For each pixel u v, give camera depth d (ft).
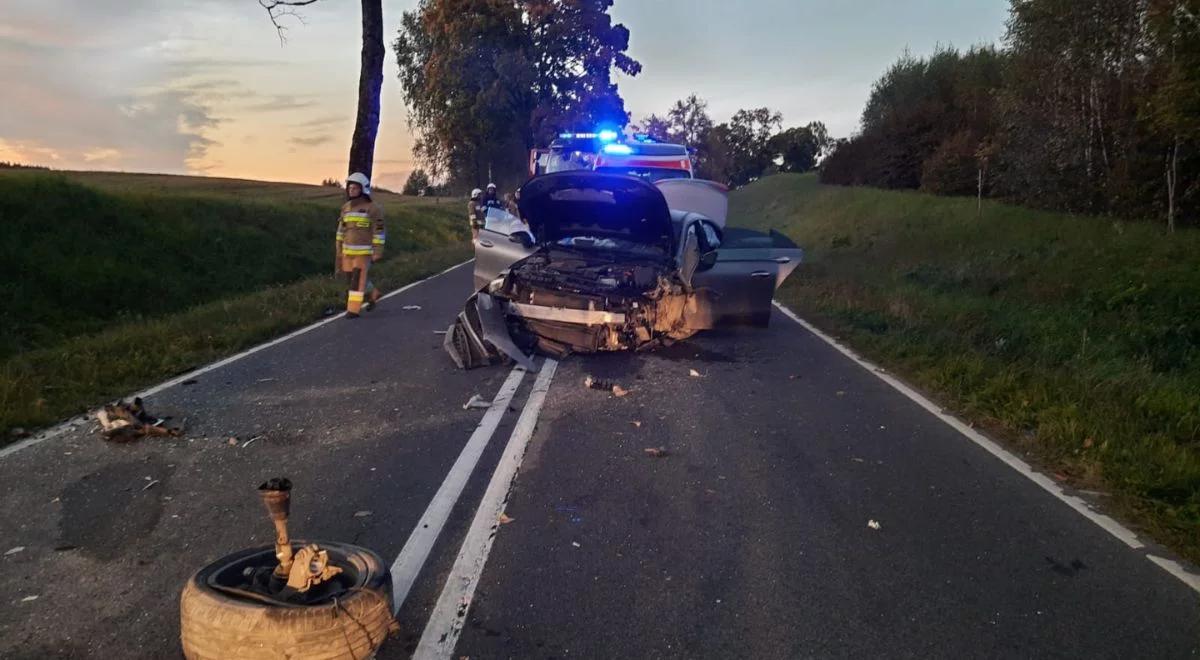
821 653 11.68
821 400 25.58
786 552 14.85
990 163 73.56
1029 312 38.91
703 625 12.34
